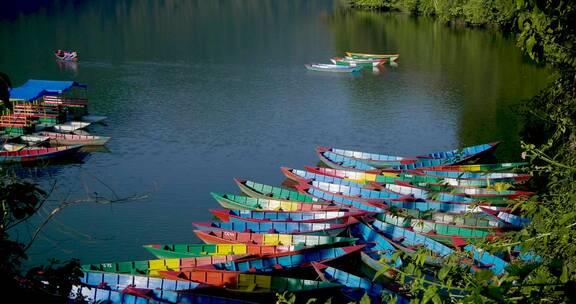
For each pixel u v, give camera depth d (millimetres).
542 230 9672
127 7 115062
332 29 95438
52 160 35219
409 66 67625
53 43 75625
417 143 41000
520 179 29469
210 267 21391
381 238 23969
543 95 22375
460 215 25625
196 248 23281
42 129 40656
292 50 77750
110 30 88312
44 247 24484
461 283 8594
